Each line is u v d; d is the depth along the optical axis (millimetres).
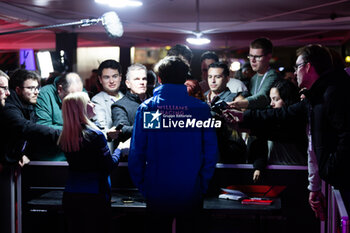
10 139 3350
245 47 9609
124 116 3562
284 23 7773
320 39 9430
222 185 3443
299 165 3408
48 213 3605
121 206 3139
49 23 7656
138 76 3645
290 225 3416
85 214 2973
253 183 3418
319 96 2430
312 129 2520
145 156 2889
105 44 10055
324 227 3318
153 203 2857
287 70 5395
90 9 6895
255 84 4297
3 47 9906
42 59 4906
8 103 3412
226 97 3949
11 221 3477
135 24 8016
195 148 2834
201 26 8070
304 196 3377
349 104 2336
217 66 3941
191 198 2834
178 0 6148
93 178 2967
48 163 3602
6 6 6406
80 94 2951
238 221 3592
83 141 2898
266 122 3094
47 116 3736
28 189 3623
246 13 7188
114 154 3205
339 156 2328
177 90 2869
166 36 9312
